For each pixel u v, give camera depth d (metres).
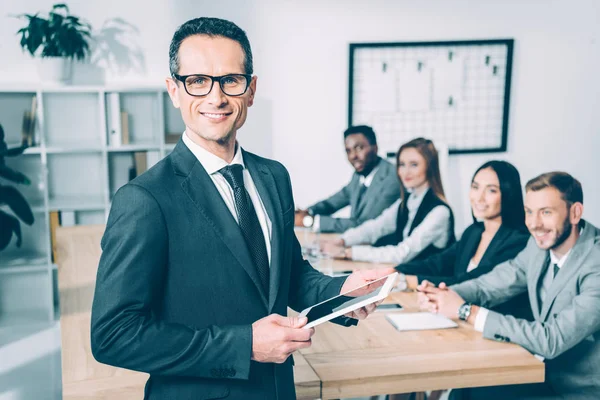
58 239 3.33
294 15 4.43
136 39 4.52
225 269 1.17
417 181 3.62
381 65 4.52
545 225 2.30
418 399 2.61
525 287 2.48
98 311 1.10
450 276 2.91
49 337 4.05
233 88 1.15
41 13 4.38
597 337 2.10
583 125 4.86
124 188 1.13
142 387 1.67
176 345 1.10
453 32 4.59
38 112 4.25
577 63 4.77
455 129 4.67
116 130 4.39
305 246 3.17
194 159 1.21
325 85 4.51
